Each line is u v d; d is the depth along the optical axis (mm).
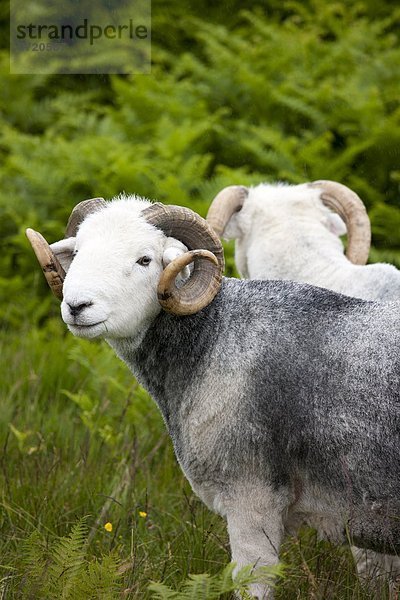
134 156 13219
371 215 12172
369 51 16109
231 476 5645
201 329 5836
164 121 13828
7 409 8883
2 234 13453
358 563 6570
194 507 7094
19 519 6906
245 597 5207
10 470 7652
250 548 5609
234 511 5664
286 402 5547
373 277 7031
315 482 5582
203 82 15836
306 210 7797
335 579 5969
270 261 7594
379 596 5820
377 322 5582
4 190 13672
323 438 5465
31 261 12781
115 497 7164
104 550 6410
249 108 14945
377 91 14156
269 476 5590
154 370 5965
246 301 5898
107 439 8117
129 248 5656
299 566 6121
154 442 8383
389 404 5344
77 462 7836
